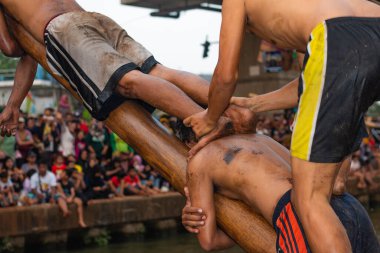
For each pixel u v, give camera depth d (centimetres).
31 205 1310
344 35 276
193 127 337
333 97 273
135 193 1539
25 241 1311
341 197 308
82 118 1575
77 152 1403
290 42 300
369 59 273
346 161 309
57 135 1364
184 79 385
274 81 2227
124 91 372
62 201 1345
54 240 1360
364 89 275
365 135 296
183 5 1322
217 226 341
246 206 332
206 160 332
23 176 1313
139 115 378
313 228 273
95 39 385
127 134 379
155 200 1562
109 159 1492
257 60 2255
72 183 1378
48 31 397
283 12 295
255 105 362
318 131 274
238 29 302
